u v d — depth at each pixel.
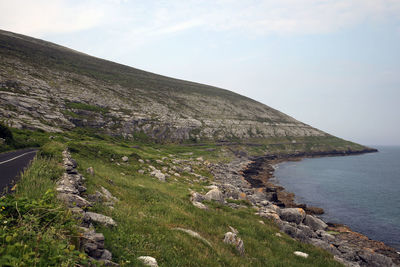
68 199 8.39
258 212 23.67
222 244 11.60
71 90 107.19
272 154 140.25
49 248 4.31
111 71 183.62
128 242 7.56
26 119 60.47
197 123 147.75
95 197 11.74
